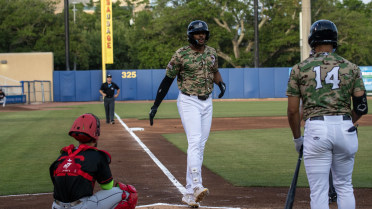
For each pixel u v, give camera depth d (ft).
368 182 29.91
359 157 40.09
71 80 174.29
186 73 23.21
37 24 225.56
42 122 81.61
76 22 273.13
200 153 23.98
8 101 157.79
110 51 157.17
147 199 25.91
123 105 142.00
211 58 23.29
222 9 216.54
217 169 35.12
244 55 221.66
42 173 34.81
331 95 16.17
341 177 16.79
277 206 24.06
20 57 174.50
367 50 207.21
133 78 173.99
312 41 17.02
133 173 33.94
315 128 16.12
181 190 28.19
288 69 173.27
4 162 39.93
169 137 57.11
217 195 26.81
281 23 216.13
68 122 81.15
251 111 104.88
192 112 23.24
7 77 174.91
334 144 16.08
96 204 15.53
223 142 51.47
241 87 172.96
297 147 17.63
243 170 34.73
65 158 15.44
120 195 16.19
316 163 16.38
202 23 22.65
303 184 29.58
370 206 24.04
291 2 213.25
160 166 36.70
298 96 16.84
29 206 25.02
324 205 16.44
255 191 27.89
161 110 113.91
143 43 228.84
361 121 75.82
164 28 219.20
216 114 96.02
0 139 56.54
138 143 51.37
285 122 76.28
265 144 49.44
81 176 15.11
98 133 16.19
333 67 16.31
